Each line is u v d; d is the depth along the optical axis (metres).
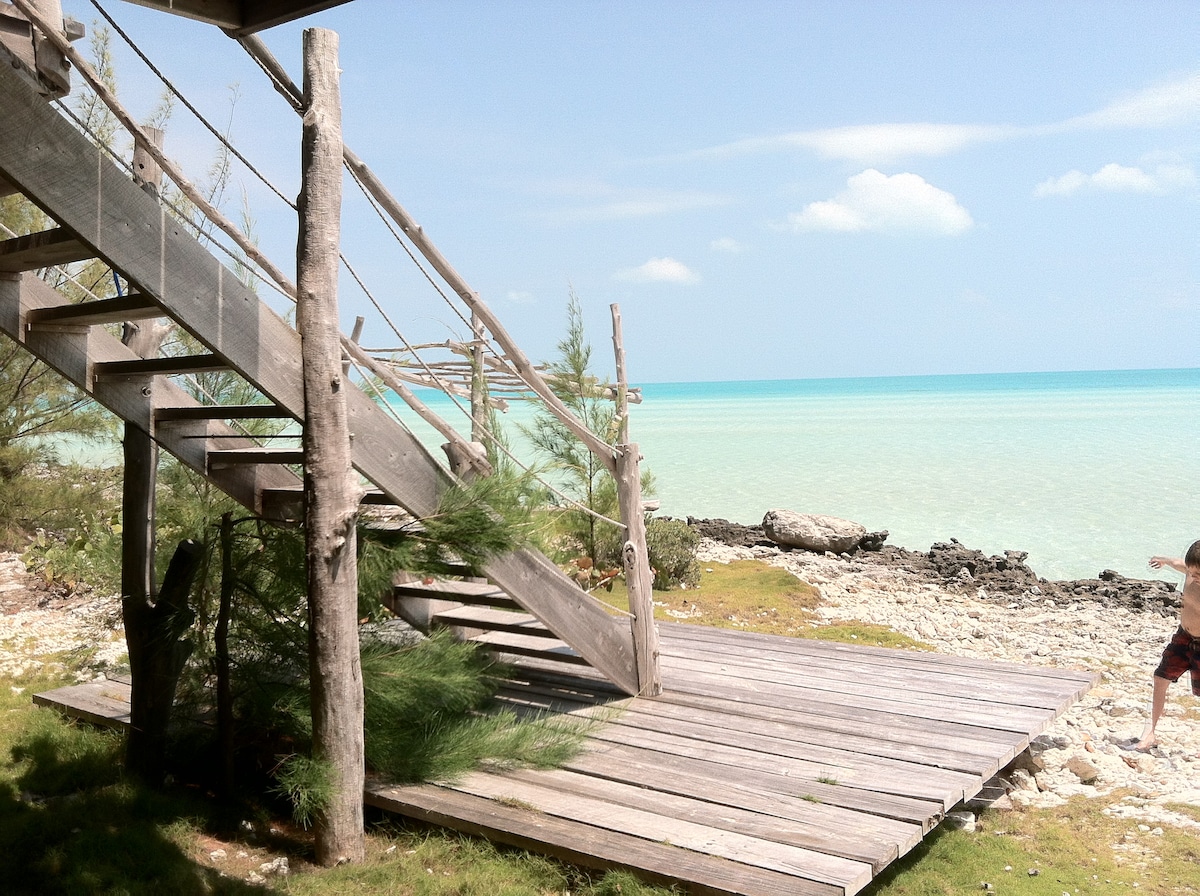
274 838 4.33
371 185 4.39
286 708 4.48
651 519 10.94
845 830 3.93
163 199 4.79
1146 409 56.41
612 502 10.10
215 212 4.18
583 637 5.57
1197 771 5.43
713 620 9.32
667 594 10.20
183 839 4.16
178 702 5.25
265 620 4.74
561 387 9.66
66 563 9.10
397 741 4.62
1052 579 12.81
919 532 16.50
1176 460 27.56
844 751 4.93
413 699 4.66
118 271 3.29
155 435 4.58
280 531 4.75
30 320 4.07
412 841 4.24
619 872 3.64
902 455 30.73
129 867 3.79
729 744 5.05
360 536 4.66
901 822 4.03
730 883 3.46
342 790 3.98
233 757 4.72
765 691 6.05
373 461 4.36
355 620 4.04
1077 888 3.99
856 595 10.82
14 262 3.71
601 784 4.53
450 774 4.61
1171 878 4.09
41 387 9.79
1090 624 9.62
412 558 4.70
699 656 6.99
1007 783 5.20
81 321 3.99
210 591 5.04
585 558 9.90
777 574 11.26
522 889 3.66
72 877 3.65
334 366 3.90
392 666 4.67
